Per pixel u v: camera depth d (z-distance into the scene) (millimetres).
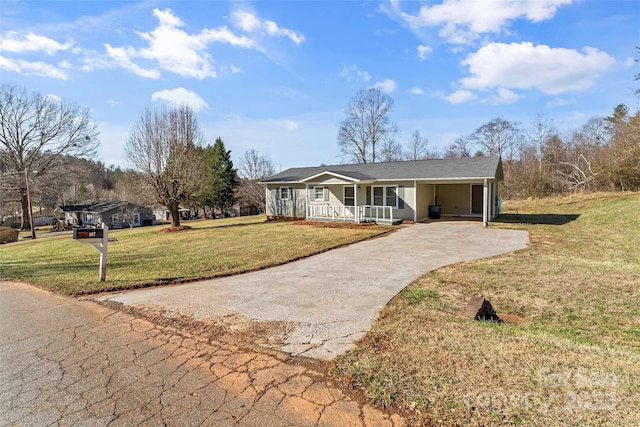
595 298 5188
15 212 41688
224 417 2455
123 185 48438
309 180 18516
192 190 19859
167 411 2564
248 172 44844
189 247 12195
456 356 3094
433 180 15859
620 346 3506
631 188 24656
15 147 30219
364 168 20547
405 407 2414
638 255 8250
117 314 4914
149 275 7496
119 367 3314
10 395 2889
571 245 9742
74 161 32906
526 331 3844
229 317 4602
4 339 4152
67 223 41375
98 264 9617
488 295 5496
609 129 30250
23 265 10297
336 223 17219
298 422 2352
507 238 11227
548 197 27156
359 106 37750
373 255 9062
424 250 9516
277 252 10016
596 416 2119
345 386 2746
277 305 5086
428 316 4418
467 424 2162
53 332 4332
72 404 2719
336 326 4148
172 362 3375
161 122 18906
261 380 2939
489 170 15344
